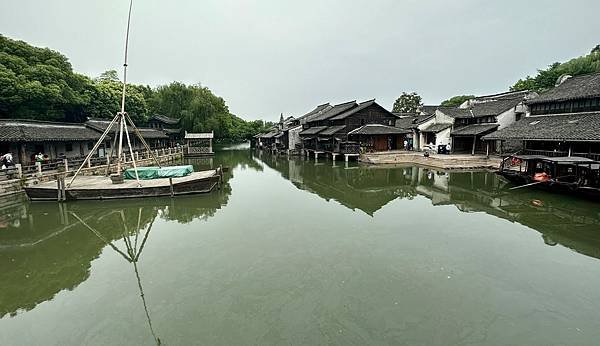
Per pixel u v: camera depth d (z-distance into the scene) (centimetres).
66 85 3219
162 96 5681
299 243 1041
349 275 817
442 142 3559
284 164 3625
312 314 657
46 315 675
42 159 2186
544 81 4534
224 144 9625
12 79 2677
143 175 2006
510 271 830
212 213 1436
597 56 4219
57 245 1096
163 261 925
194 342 579
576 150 1925
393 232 1134
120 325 632
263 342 577
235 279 807
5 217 1415
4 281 836
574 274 812
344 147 3397
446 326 616
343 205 1565
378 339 580
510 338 581
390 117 3869
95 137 2986
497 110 3194
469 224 1219
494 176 2303
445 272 828
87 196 1644
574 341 571
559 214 1336
